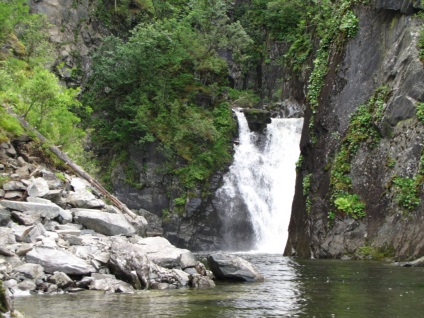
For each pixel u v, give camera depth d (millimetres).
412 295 11250
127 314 9227
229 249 35531
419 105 20891
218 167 36938
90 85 39719
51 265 11961
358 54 23922
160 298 10922
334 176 22938
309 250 23328
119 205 19781
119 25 43875
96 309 9633
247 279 13992
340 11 25547
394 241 20047
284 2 47969
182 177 35938
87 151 36875
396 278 14250
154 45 38938
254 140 39281
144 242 14633
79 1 41375
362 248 20875
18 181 16922
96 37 41625
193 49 41719
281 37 48344
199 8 44219
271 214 36031
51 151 20281
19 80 25031
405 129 21078
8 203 14875
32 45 31219
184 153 36438
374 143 22125
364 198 21812
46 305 9938
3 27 29875
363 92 23359
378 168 21672
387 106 21875
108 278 12148
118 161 36812
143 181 36125
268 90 48062
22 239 12977
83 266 12141
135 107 37312
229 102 42594
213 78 42656
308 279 14383
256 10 51875
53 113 23172
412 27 22281
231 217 36188
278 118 40219
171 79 40031
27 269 11578
